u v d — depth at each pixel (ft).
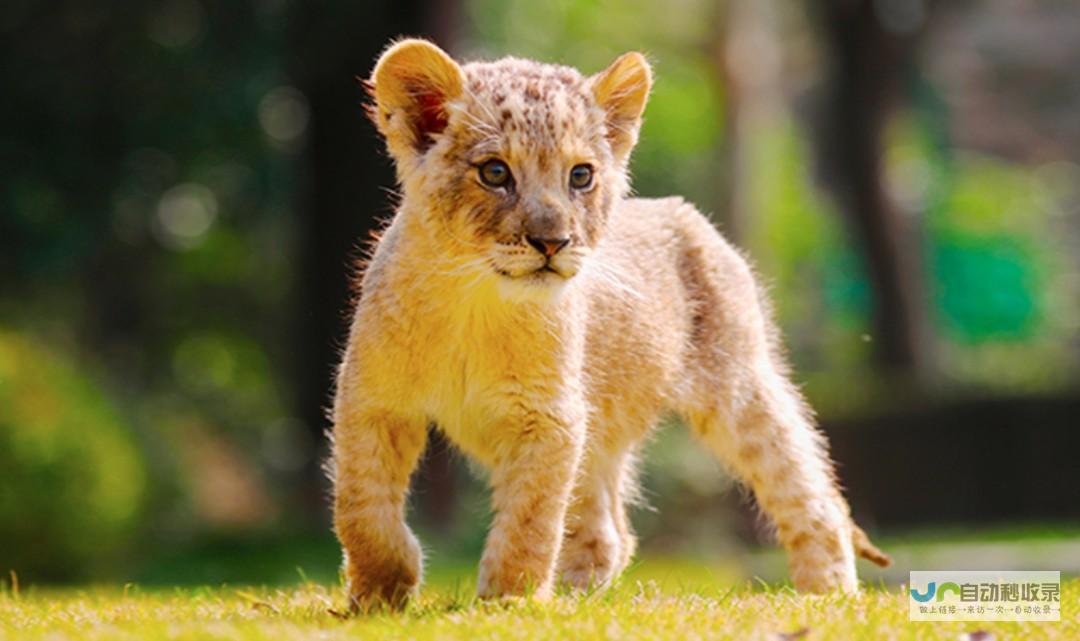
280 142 74.18
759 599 25.49
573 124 24.26
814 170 136.77
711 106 105.09
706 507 74.59
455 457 29.73
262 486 81.87
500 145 23.90
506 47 87.86
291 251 90.84
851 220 108.99
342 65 64.23
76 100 64.64
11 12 63.21
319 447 67.51
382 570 24.45
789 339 132.57
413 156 24.91
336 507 24.56
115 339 93.86
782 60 126.00
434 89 24.80
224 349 100.42
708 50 101.81
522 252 23.56
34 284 76.84
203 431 90.94
